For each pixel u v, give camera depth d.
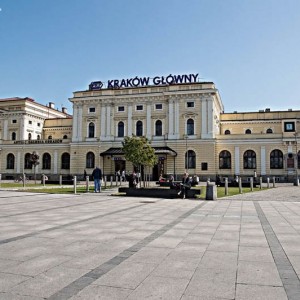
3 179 65.31
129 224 11.41
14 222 11.65
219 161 55.31
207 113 55.41
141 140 32.00
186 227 10.89
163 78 59.94
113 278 5.72
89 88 63.53
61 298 4.82
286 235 9.61
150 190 24.09
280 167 52.75
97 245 8.16
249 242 8.63
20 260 6.77
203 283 5.51
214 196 21.88
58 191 29.05
